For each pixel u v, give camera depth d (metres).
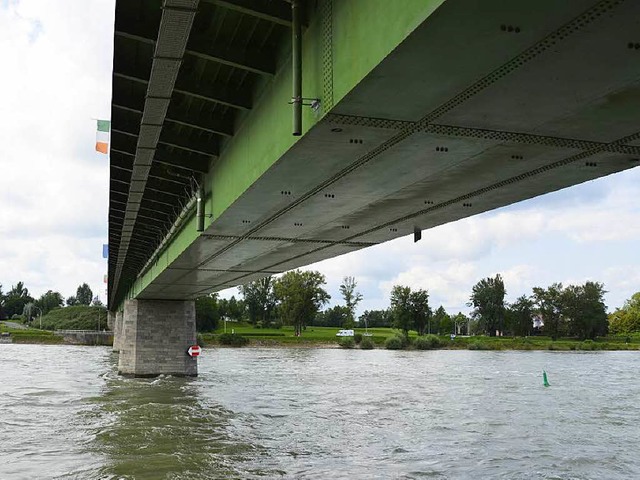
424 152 12.54
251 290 195.62
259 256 27.42
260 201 17.14
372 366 74.81
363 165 13.57
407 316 161.50
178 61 12.59
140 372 52.16
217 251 26.09
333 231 21.52
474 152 12.48
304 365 74.81
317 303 164.50
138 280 49.03
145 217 29.11
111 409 33.50
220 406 35.25
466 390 47.03
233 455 22.52
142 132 16.92
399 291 162.62
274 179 14.90
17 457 21.81
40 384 46.75
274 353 107.56
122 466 20.58
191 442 24.72
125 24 13.45
